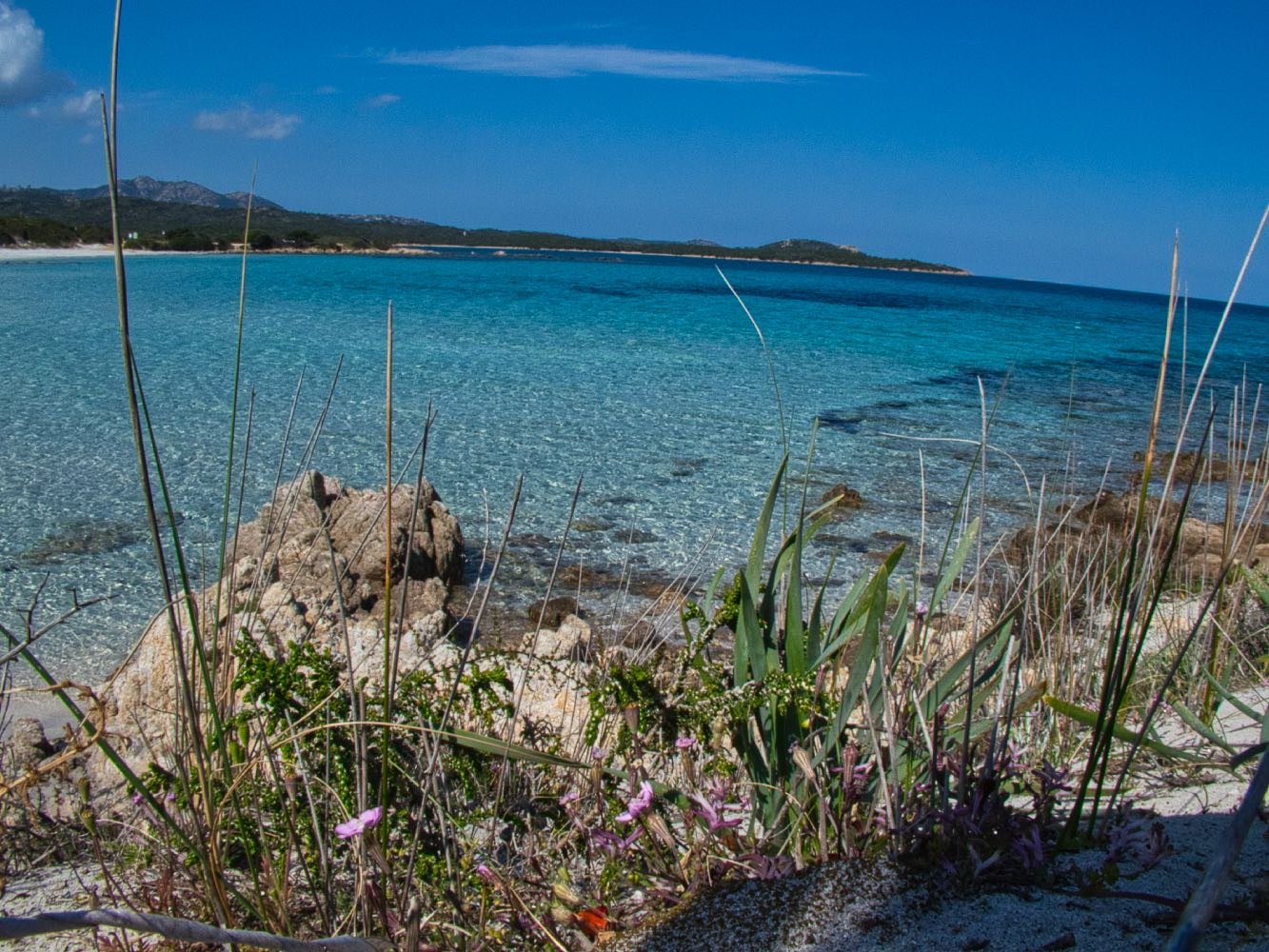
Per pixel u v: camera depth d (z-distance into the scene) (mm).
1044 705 3480
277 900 2320
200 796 2408
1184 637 4145
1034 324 49719
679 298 50594
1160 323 62281
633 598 7574
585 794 2729
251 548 7141
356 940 1906
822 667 2715
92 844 2969
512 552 8562
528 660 3541
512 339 26750
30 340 21922
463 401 16391
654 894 2436
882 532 9492
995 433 15859
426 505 7766
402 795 2717
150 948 2307
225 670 2725
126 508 9312
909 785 2562
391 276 56125
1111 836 2301
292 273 53156
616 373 20891
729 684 3057
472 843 2564
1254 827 2514
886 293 75875
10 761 3770
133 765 3779
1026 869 2264
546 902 2430
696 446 13477
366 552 6832
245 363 19766
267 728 2672
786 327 36219
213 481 10406
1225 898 2129
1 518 8906
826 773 2553
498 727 3275
